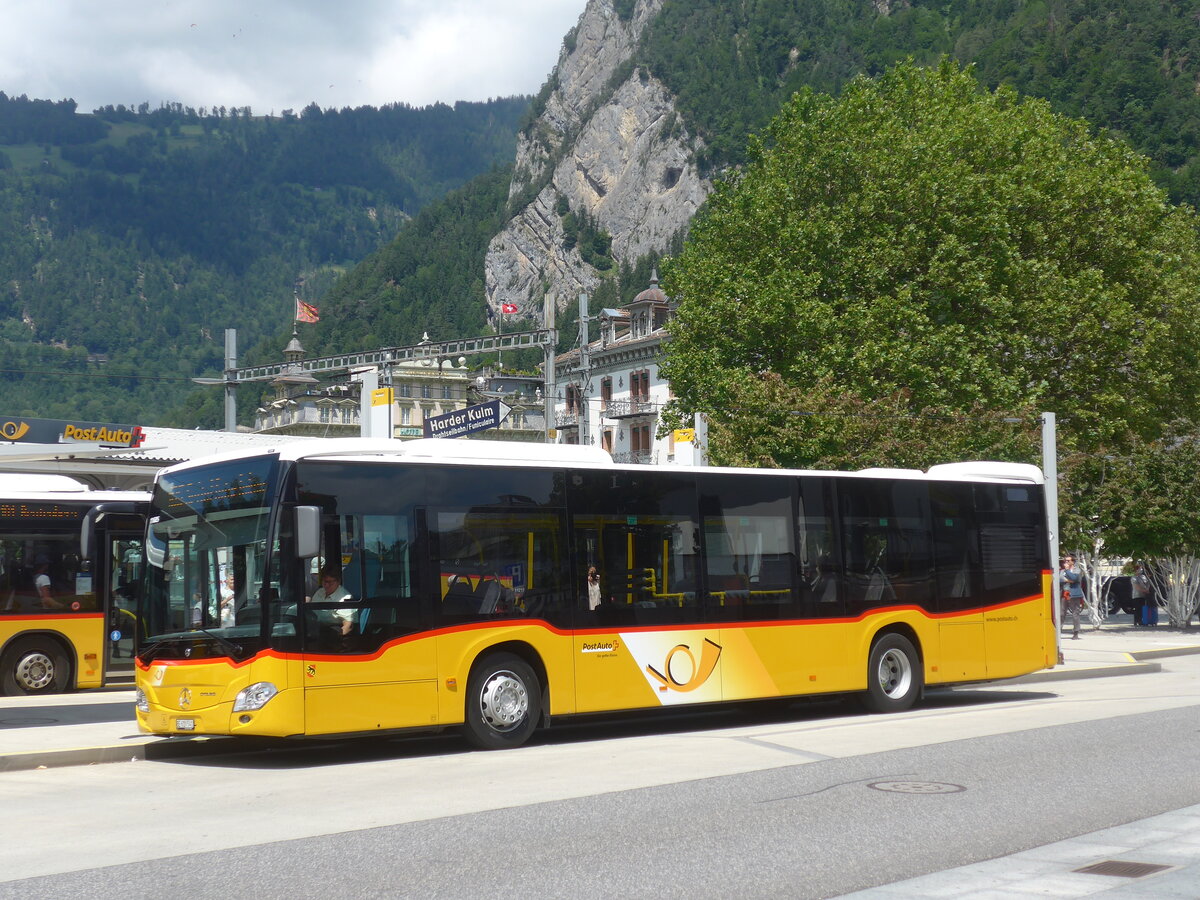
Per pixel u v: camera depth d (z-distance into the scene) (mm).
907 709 18469
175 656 13781
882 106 45500
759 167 47562
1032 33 190875
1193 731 14867
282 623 13305
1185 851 8297
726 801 10430
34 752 13711
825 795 10680
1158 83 164000
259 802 10961
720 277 45062
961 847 8555
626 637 15703
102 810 10602
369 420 34250
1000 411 36562
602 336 100062
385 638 13898
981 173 43375
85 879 7734
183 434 39281
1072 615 34656
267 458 13734
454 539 14586
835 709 19219
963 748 13656
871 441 36500
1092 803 10242
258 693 13195
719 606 16594
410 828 9383
